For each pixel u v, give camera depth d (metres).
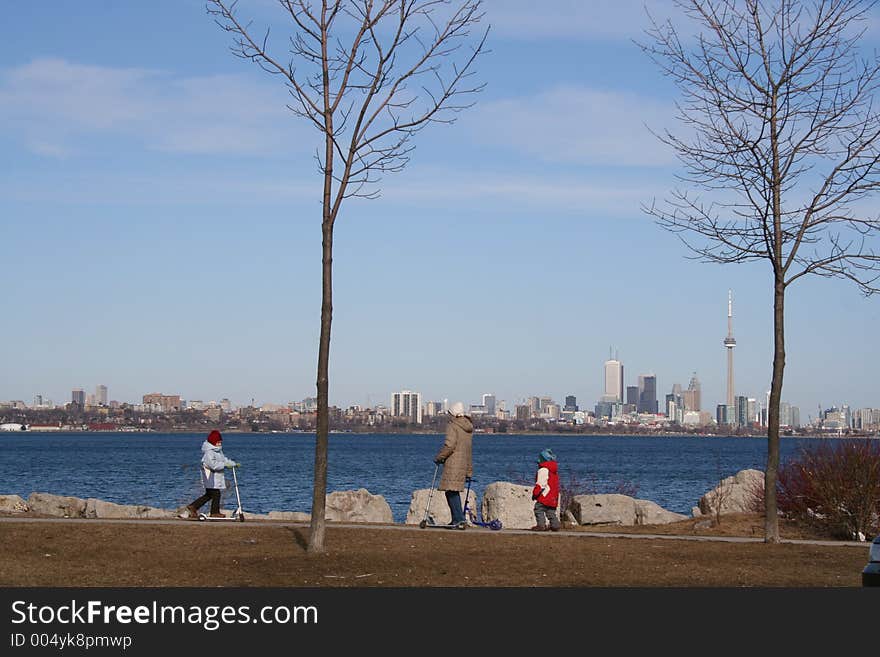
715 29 17.45
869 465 20.09
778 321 17.34
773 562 15.11
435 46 15.57
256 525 18.44
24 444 166.88
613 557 15.29
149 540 16.02
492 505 21.88
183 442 188.62
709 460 101.00
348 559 14.52
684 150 25.97
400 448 154.12
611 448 165.75
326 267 14.91
